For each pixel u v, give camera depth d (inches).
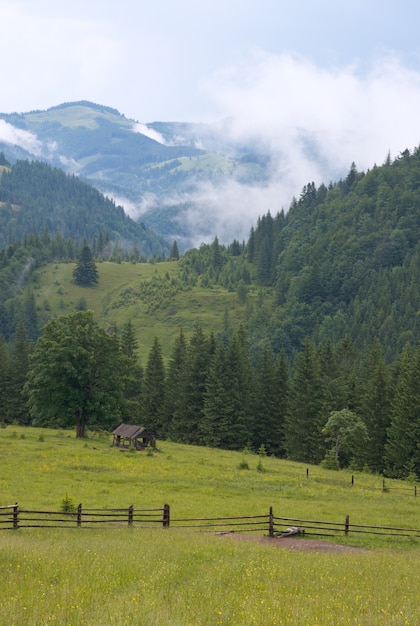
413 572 884.6
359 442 3567.9
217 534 1210.0
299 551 1058.7
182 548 940.6
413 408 3427.7
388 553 1131.9
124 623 500.7
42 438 3026.6
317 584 740.7
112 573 714.8
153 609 547.5
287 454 4097.0
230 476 2229.3
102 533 1114.7
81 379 3506.4
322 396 4069.9
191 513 1449.3
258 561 861.2
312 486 2154.3
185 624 512.4
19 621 500.4
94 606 558.9
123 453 2795.3
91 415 3545.8
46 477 1939.0
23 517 1274.6
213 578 723.4
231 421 4178.2
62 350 3405.5
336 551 1119.0
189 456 2970.0
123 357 3681.1
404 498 2043.6
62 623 498.9
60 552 836.6
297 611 575.5
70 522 1248.2
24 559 764.0
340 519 1483.8
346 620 561.6
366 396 3846.0
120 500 1593.3
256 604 595.5
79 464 2262.6
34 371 3570.4
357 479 2586.1
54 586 633.6
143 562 794.8
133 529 1187.9
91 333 3572.8
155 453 2974.9
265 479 2224.4
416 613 606.9
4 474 1931.6
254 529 1246.9
